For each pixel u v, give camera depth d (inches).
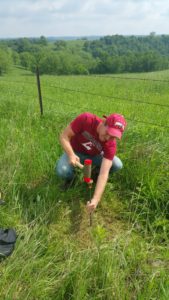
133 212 103.0
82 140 104.7
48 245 88.8
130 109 231.3
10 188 108.3
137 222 99.5
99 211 104.6
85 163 97.5
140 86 497.4
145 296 74.8
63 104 252.8
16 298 75.5
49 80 670.5
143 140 126.7
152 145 118.3
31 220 98.3
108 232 97.0
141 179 109.7
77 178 113.7
